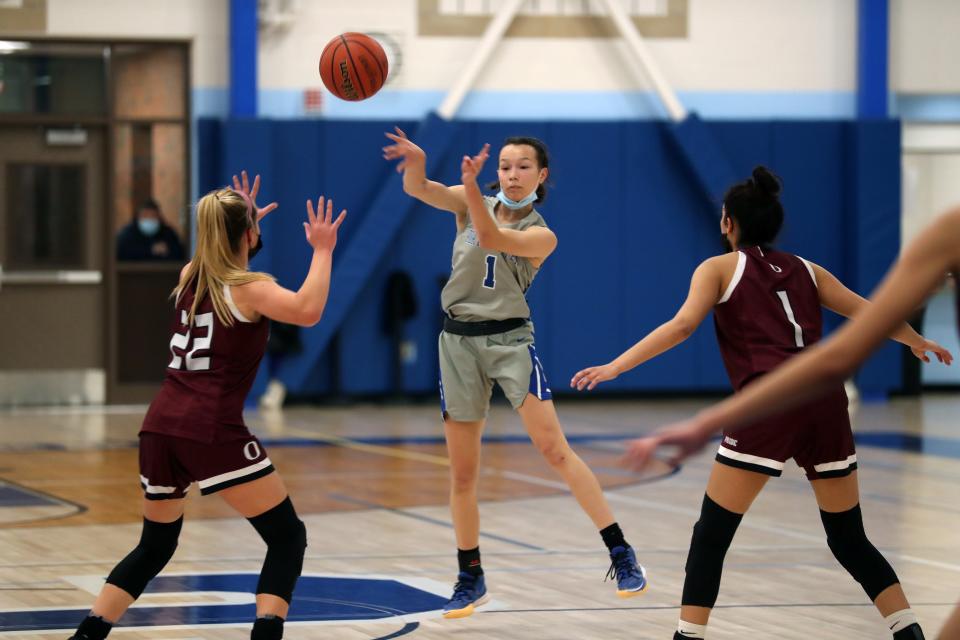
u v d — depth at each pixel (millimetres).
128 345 25562
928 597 9734
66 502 14266
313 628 8648
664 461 17875
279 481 7172
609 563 11047
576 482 8750
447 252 26266
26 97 24938
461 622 8867
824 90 27203
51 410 24812
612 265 26609
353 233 25906
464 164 7980
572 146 26406
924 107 27750
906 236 28016
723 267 7461
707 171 26062
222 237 7145
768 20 27031
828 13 27156
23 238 25094
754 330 7344
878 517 13391
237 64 25094
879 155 26469
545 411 8711
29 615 8898
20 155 24969
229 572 10477
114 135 25281
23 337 25172
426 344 26328
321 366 26000
